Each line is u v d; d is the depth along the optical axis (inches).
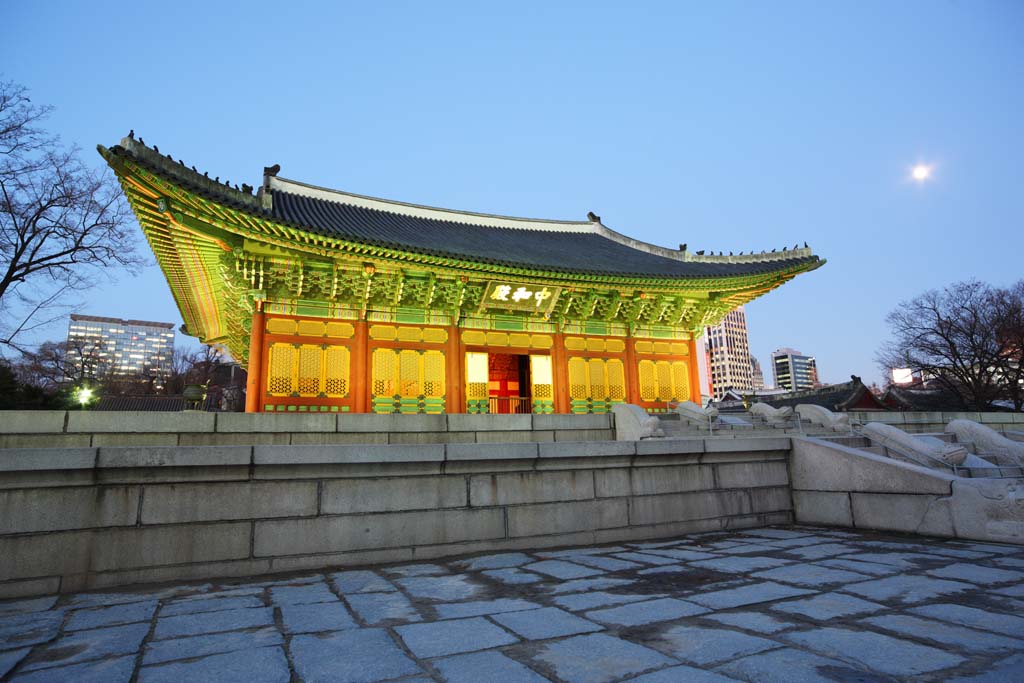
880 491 418.0
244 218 695.7
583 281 970.1
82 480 277.6
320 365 863.1
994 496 362.0
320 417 495.5
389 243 802.8
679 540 392.8
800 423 697.0
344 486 329.4
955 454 473.4
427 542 341.7
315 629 199.5
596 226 1535.4
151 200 640.4
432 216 1302.9
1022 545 342.3
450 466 354.3
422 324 949.2
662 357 1136.2
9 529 261.3
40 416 408.8
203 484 301.4
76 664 166.4
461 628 197.6
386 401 894.4
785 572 280.8
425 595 248.7
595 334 1093.8
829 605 218.8
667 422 766.5
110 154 560.1
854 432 664.4
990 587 246.2
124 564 279.4
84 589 268.7
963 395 2058.3
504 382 1315.2
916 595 233.1
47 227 1115.9
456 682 149.2
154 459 287.1
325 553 318.0
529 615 212.5
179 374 3115.2
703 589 248.5
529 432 579.8
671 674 152.1
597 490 396.8
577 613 214.2
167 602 242.2
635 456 408.8
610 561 319.3
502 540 361.4
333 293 873.5
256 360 821.9
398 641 184.7
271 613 221.9
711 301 1136.2
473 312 995.3
